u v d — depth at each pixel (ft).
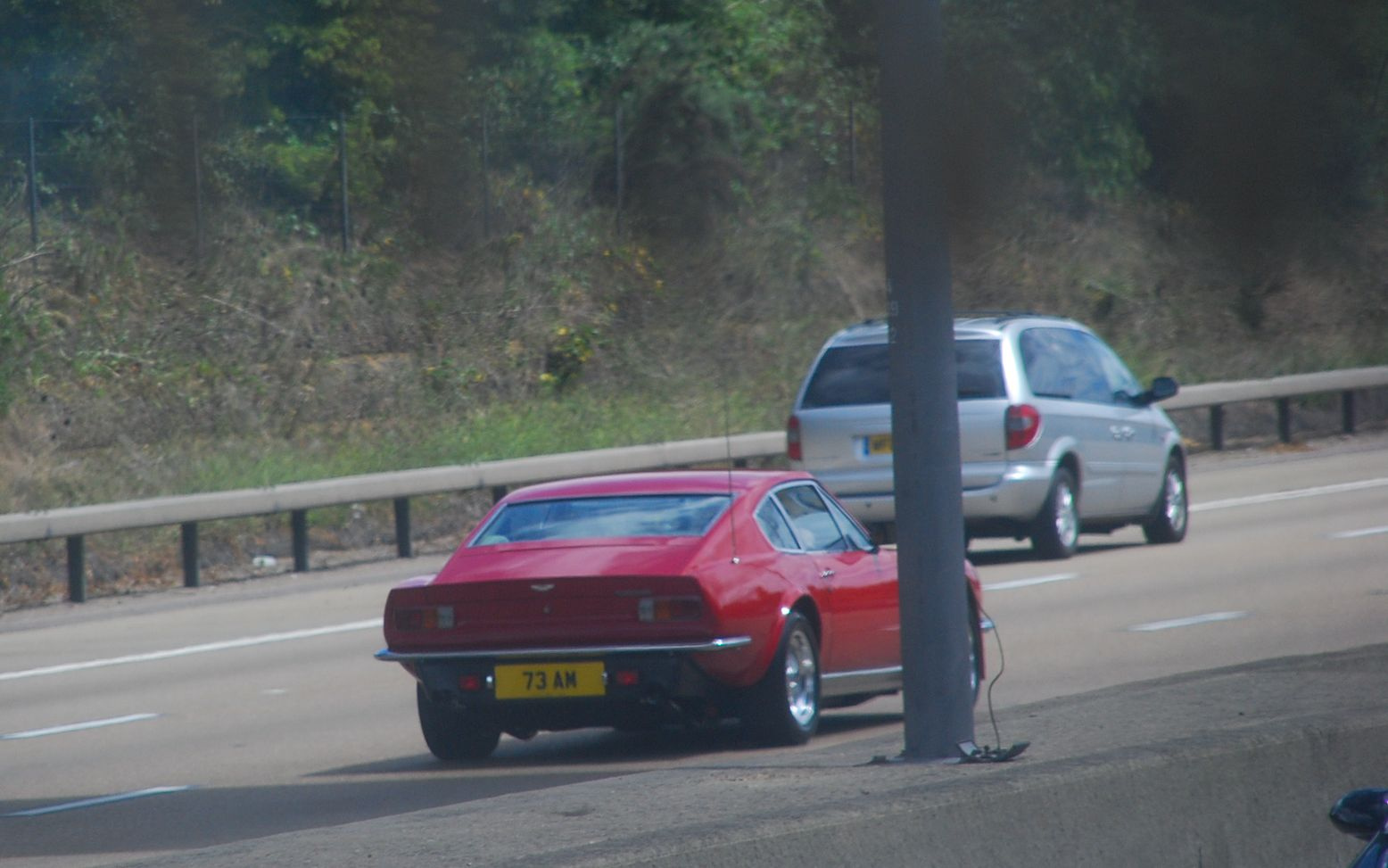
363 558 257.75
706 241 395.96
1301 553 227.20
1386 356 393.09
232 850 78.54
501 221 382.22
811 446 226.38
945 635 87.81
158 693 162.61
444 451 294.46
